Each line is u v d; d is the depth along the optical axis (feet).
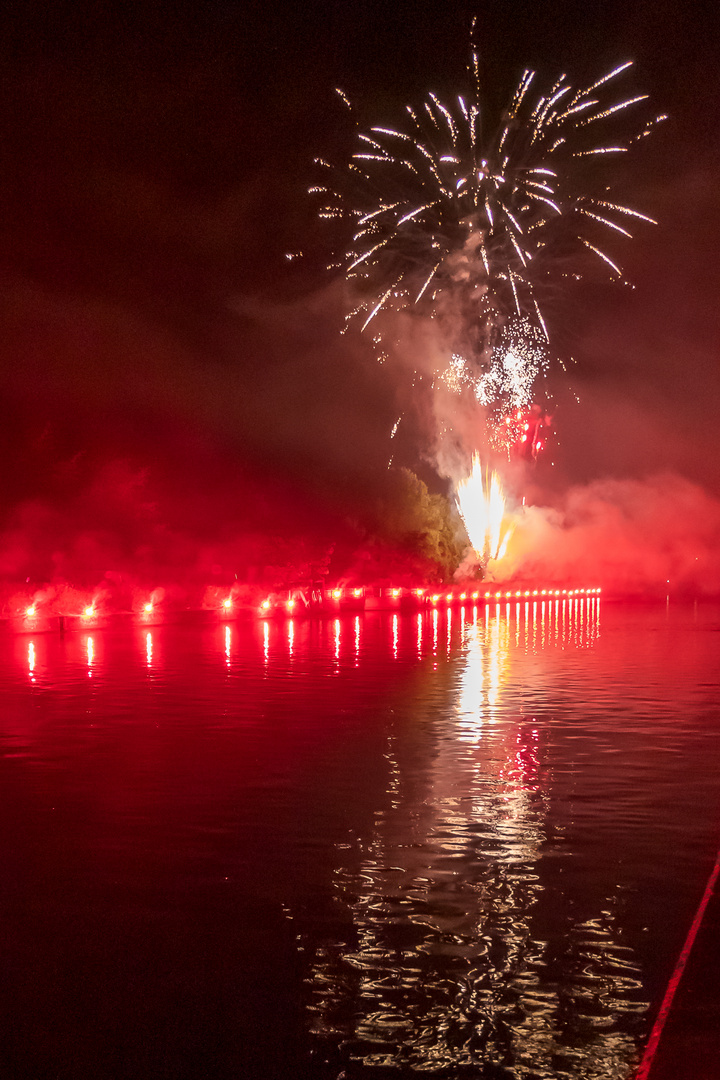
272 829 43.27
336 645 141.69
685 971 28.07
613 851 39.83
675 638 160.86
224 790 50.96
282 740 65.51
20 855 39.42
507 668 112.68
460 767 56.90
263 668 110.63
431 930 31.27
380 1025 25.26
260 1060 23.76
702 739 66.08
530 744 64.13
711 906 33.35
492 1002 26.35
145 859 38.88
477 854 39.50
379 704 82.38
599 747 63.10
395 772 55.36
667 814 46.01
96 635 156.97
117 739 65.62
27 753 60.80
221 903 33.81
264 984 27.55
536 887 35.35
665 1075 22.79
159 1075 23.22
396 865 38.01
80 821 44.65
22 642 143.33
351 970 28.40
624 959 28.96
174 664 113.91
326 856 39.19
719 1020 25.25
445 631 173.37
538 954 29.37
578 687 94.94
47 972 28.48
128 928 31.63
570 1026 25.08
